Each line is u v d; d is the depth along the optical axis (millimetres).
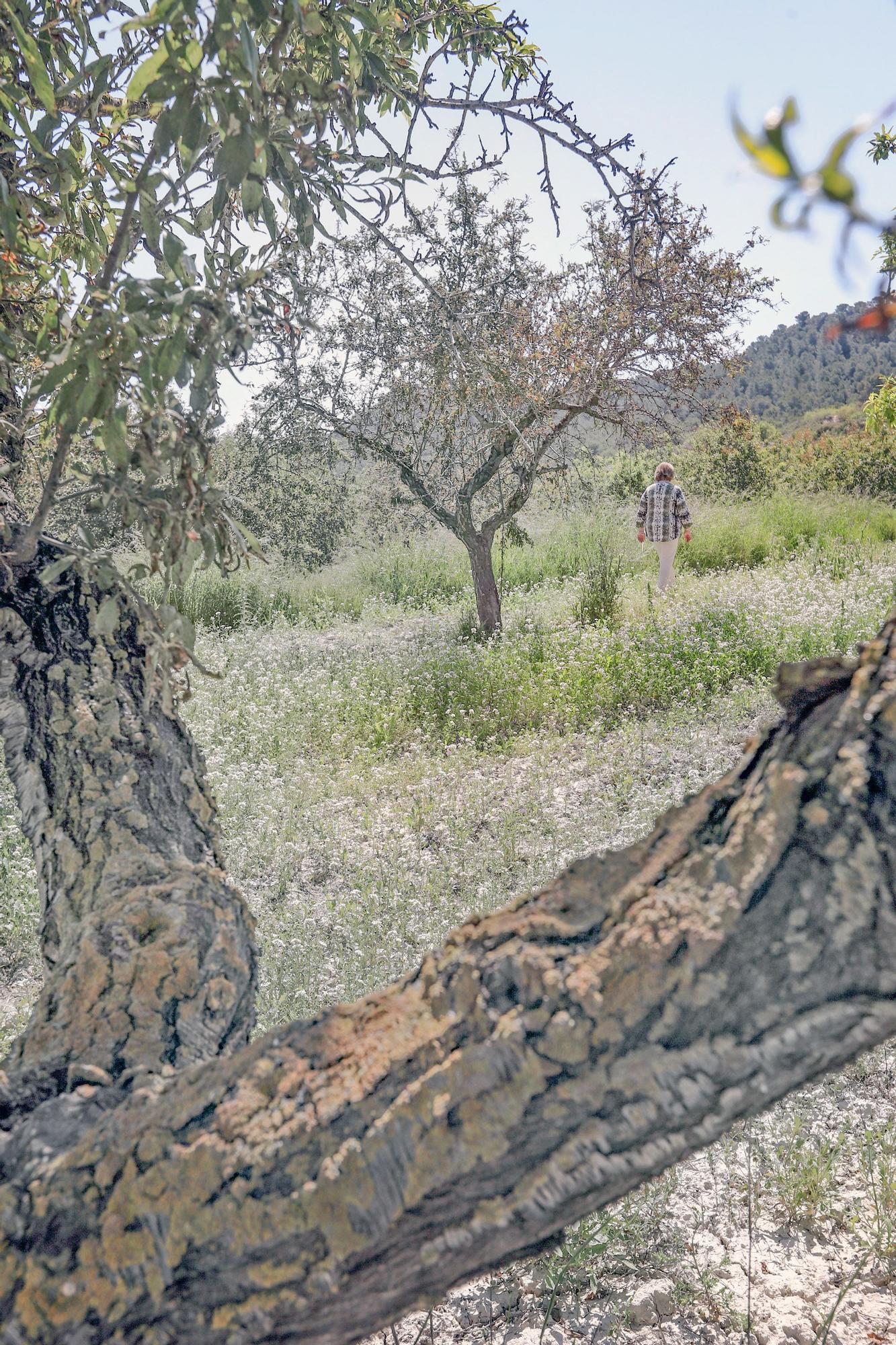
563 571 15227
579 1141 924
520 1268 2631
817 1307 2457
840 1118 3195
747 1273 2576
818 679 951
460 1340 2430
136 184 1685
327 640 12016
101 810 1670
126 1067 1259
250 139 1642
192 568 1891
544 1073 928
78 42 2498
